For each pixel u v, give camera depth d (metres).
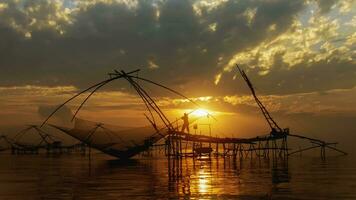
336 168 60.78
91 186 37.97
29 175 50.56
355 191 33.19
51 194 32.81
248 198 30.02
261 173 51.97
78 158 111.31
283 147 100.00
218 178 45.09
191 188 35.78
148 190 34.72
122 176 48.62
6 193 33.56
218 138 88.81
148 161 90.38
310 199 29.39
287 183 39.09
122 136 95.56
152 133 93.31
